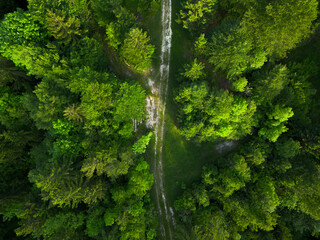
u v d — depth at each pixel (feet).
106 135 114.01
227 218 125.90
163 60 135.54
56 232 115.85
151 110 138.21
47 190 97.91
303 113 125.29
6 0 129.90
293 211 129.39
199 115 119.34
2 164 132.57
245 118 115.44
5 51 107.24
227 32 103.71
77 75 98.63
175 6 132.77
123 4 130.72
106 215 117.70
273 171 122.83
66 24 97.71
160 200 143.84
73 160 114.52
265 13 102.63
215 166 133.28
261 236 128.77
